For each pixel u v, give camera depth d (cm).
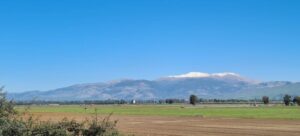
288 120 8312
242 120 8431
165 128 6238
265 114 11112
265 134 5200
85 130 1856
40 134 1845
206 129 6059
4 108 1994
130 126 6700
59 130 1845
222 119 8838
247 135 5094
